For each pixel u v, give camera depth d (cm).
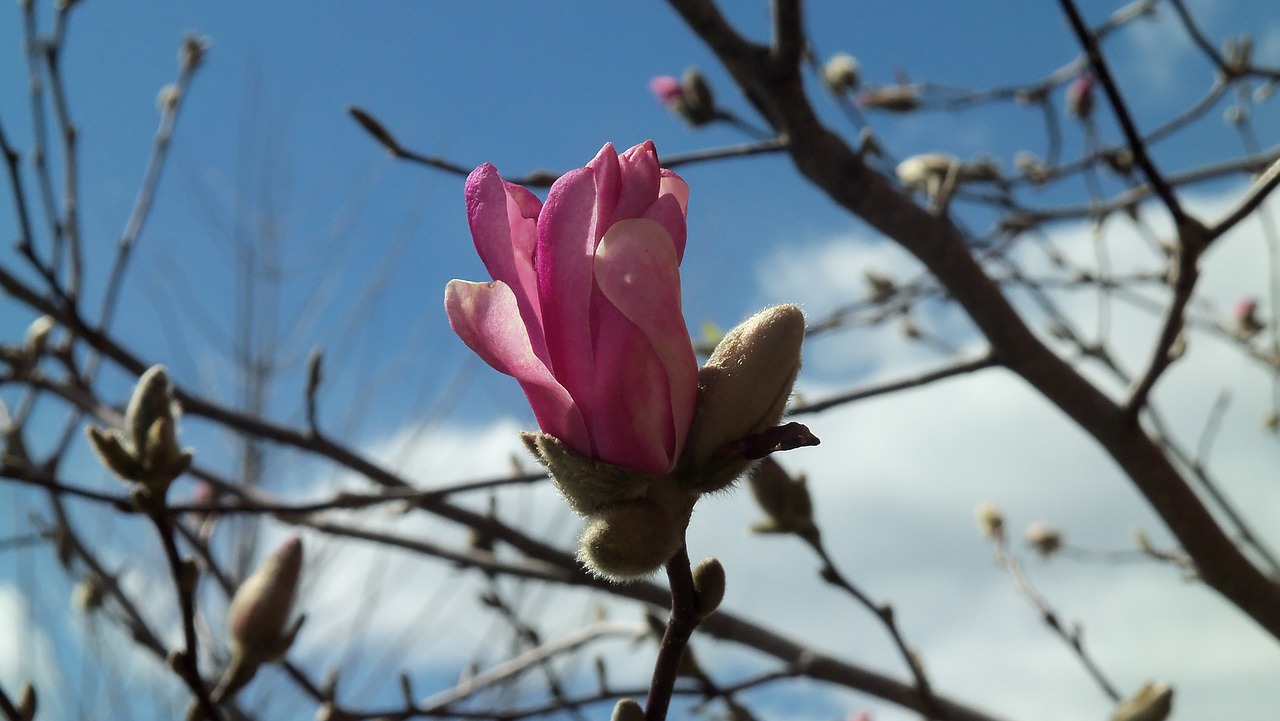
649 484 23
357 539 58
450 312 23
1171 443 60
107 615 56
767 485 41
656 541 23
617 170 23
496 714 48
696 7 45
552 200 22
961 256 46
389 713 47
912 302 65
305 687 47
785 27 44
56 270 56
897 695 55
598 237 22
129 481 30
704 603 25
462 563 58
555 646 57
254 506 44
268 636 32
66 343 60
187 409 55
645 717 24
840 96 75
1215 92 64
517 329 22
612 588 57
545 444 23
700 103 58
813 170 47
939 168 61
